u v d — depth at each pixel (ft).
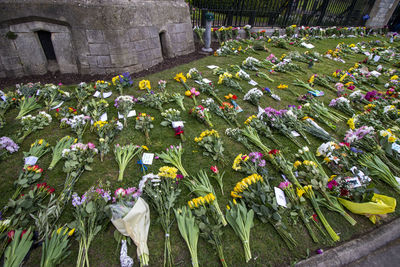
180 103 13.50
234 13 31.81
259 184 7.55
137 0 17.01
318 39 36.60
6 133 10.75
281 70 20.84
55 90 13.48
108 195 7.13
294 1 35.37
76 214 6.75
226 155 10.18
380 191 9.17
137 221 6.34
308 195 8.13
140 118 11.05
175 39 21.86
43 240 6.33
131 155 9.46
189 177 8.80
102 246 6.48
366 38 42.06
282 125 11.38
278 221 7.02
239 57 24.08
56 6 14.76
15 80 15.88
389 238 7.64
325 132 11.63
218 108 12.71
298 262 6.49
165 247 6.27
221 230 6.94
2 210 7.04
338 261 6.69
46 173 8.67
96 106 12.29
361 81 20.45
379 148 10.43
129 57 17.48
